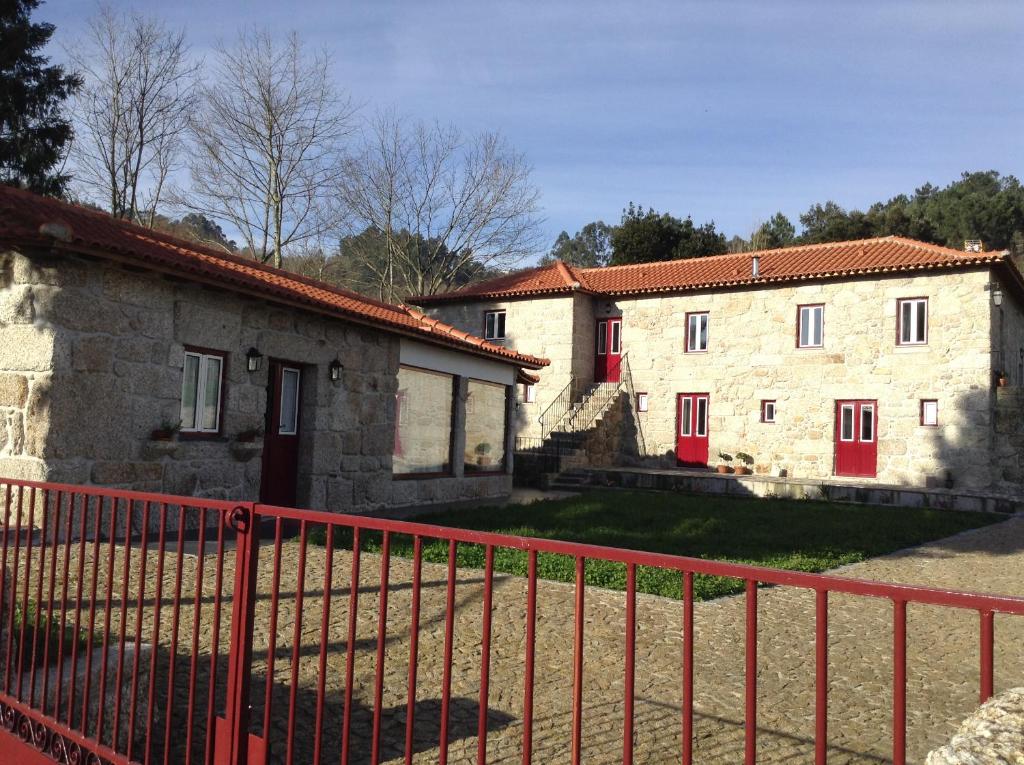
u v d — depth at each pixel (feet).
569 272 91.61
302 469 39.27
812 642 19.72
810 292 75.46
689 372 81.56
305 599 21.88
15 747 12.16
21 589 19.72
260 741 9.57
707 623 21.16
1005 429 66.23
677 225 134.21
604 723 14.01
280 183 96.17
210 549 27.71
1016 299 77.56
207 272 31.35
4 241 26.84
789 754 12.91
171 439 31.24
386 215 113.60
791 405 75.82
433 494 49.14
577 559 7.50
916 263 69.15
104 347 29.25
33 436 27.63
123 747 11.61
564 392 84.89
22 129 80.07
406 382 47.62
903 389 70.28
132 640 16.70
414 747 12.78
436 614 20.62
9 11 79.66
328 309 37.78
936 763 5.75
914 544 39.55
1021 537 43.93
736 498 61.57
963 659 18.67
